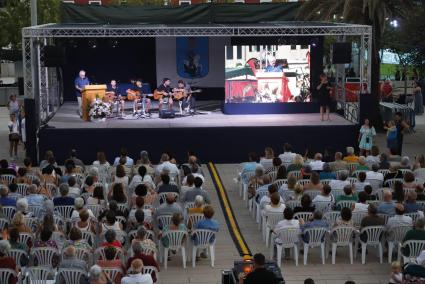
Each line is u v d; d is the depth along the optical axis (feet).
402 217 44.91
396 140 75.00
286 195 51.39
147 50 99.09
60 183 53.93
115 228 43.01
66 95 100.12
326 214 47.42
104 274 34.37
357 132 76.95
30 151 73.97
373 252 48.16
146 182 52.75
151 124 78.74
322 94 80.69
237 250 48.96
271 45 87.76
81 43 98.07
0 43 147.43
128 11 93.30
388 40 110.01
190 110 87.97
